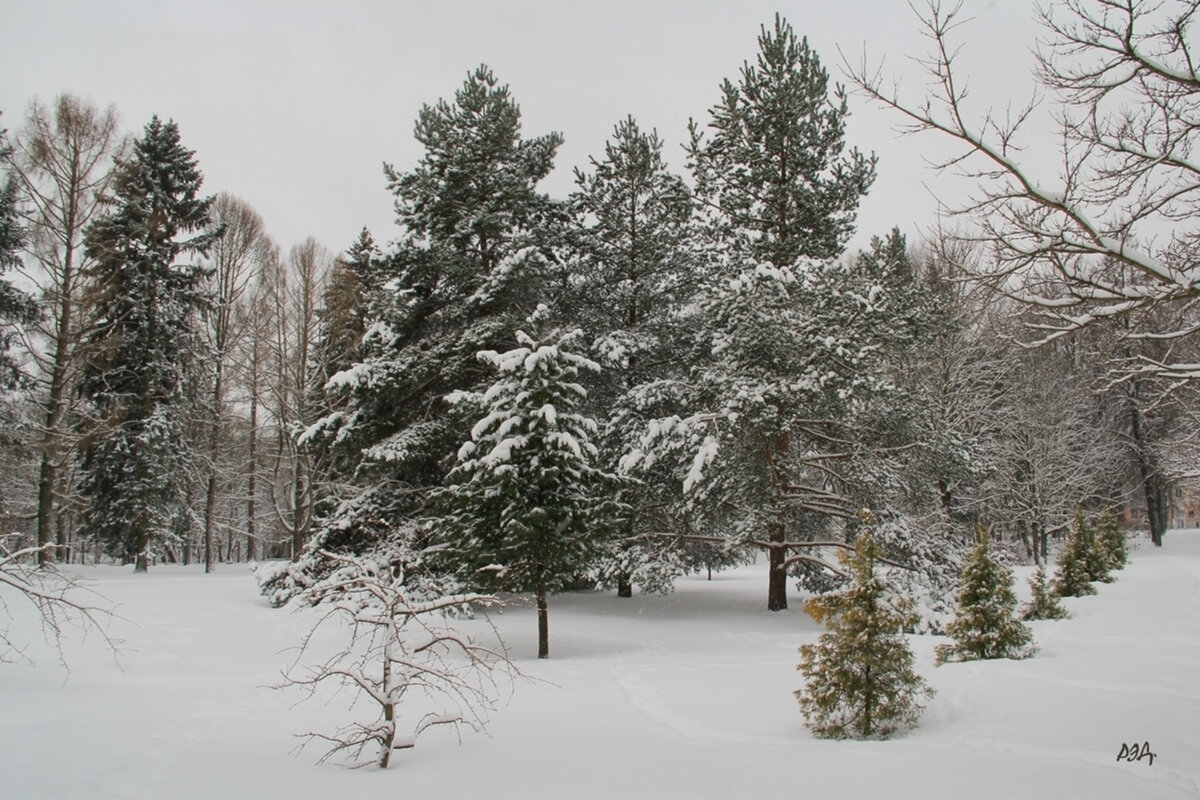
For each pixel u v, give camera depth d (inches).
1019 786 200.2
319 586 288.0
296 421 1063.0
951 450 781.9
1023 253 270.4
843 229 826.2
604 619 759.1
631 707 365.1
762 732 301.6
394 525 799.7
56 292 872.9
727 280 741.3
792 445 829.8
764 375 725.3
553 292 928.3
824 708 291.0
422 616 694.5
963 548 786.2
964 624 426.9
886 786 205.6
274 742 289.4
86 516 1067.9
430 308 887.7
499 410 613.9
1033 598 609.0
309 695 388.8
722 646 604.7
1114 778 205.0
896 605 302.0
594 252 938.7
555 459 581.3
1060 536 1460.4
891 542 726.5
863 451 773.3
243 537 1878.7
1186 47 255.3
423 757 264.4
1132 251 255.6
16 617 553.9
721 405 724.0
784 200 813.2
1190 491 1537.9
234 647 516.1
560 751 267.1
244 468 1455.5
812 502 818.2
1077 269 279.4
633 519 790.5
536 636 655.8
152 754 265.0
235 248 1384.1
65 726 301.7
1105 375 349.7
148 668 433.1
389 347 861.2
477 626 694.5
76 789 220.4
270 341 1230.9
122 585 815.1
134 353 1043.9
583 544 568.7
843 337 704.4
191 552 1807.3
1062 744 246.4
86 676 400.8
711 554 893.8
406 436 791.1
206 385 1242.0
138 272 1050.7
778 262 817.5
